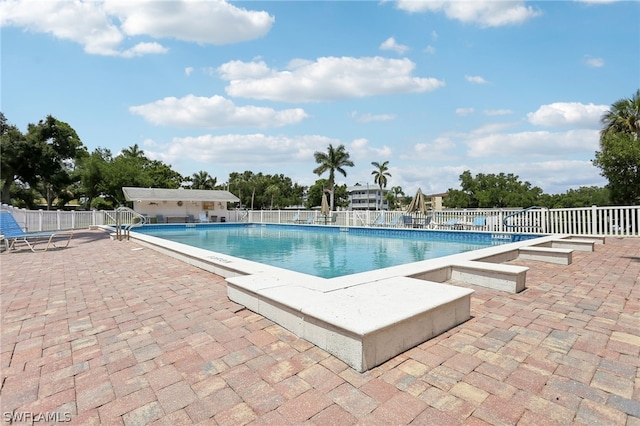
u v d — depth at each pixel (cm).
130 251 887
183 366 240
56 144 1903
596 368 228
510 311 351
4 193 1820
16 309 383
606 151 1794
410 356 250
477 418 176
